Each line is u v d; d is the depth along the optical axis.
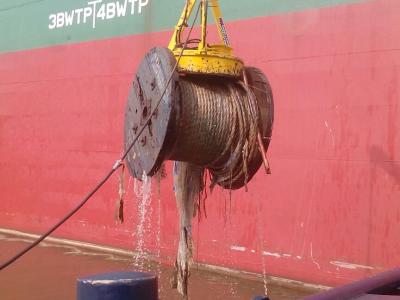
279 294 7.91
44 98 12.35
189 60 4.00
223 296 7.79
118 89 10.91
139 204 10.30
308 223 8.17
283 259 8.40
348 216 7.82
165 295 7.80
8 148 13.12
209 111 3.98
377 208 7.58
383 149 7.57
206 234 9.27
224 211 9.07
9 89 13.16
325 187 8.05
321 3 8.22
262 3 8.83
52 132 12.15
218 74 4.00
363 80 7.80
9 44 13.20
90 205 11.27
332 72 8.07
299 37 8.42
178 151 4.02
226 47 4.24
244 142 3.99
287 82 8.51
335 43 8.06
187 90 4.00
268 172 3.83
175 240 9.73
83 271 9.25
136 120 4.26
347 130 7.90
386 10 7.64
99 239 11.04
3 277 8.81
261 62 8.80
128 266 9.69
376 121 7.66
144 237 10.22
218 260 9.10
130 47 10.73
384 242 7.50
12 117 13.07
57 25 12.13
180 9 9.91
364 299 2.43
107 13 11.14
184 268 4.54
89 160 11.37
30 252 10.84
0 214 13.22
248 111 4.01
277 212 8.49
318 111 8.18
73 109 11.73
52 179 12.09
